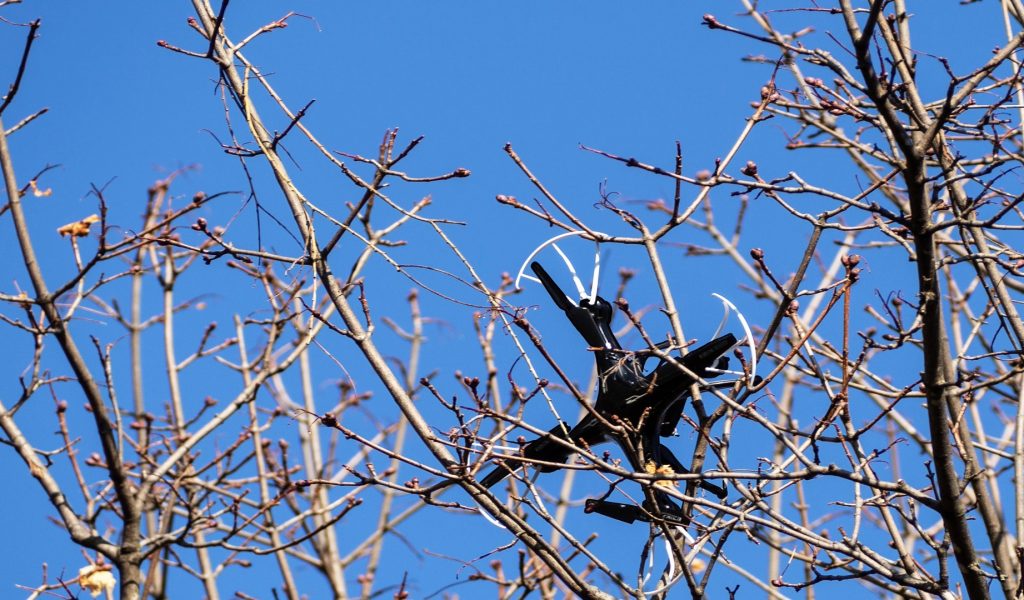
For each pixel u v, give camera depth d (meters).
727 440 9.48
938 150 9.84
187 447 12.30
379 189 9.97
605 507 8.55
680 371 8.03
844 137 10.81
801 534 8.67
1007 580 9.02
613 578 8.82
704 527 9.01
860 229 9.39
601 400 8.38
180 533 11.48
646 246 9.91
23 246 11.41
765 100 10.34
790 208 9.27
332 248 10.17
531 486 8.80
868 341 8.76
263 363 14.35
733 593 9.20
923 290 8.65
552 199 9.73
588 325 8.56
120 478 11.48
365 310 9.94
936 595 8.96
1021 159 9.83
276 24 10.88
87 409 14.72
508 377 8.68
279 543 14.15
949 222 8.53
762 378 9.53
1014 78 9.66
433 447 9.31
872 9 8.53
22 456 11.58
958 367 10.77
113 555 11.29
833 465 8.20
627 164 9.69
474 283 9.14
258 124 10.60
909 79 9.71
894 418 12.68
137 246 11.12
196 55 10.48
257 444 13.91
